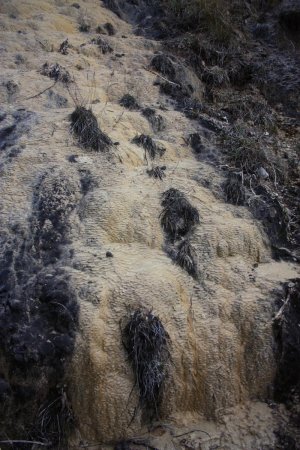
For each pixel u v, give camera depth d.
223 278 4.46
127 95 6.59
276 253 4.93
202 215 4.91
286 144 6.67
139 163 5.43
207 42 8.45
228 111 7.21
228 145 6.04
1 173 4.94
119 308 4.04
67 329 3.93
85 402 3.85
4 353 3.89
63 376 3.84
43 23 8.16
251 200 5.21
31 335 3.92
